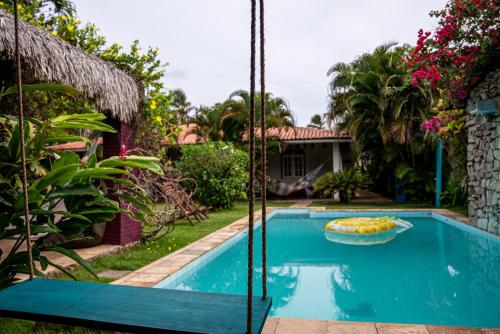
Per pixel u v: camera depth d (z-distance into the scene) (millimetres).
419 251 6188
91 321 1625
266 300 1850
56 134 3523
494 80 5883
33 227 2775
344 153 17406
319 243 7016
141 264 4457
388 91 11227
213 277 5094
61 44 4238
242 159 11562
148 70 6055
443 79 6305
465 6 5484
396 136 11547
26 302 1865
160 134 6621
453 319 3375
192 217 8742
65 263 4328
